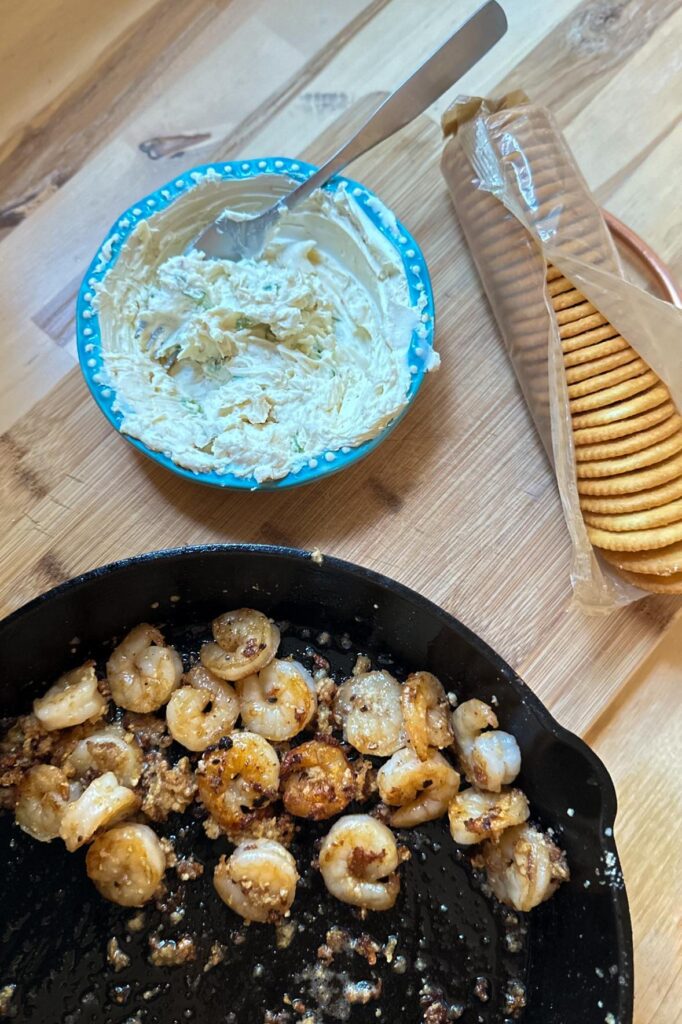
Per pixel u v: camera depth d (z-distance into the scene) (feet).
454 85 1.32
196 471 1.10
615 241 1.25
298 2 1.35
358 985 1.06
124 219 1.15
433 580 1.17
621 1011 0.92
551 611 1.16
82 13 1.33
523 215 1.12
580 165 1.31
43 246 1.25
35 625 1.01
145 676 1.09
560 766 1.01
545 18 1.35
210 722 1.08
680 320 1.10
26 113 1.30
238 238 1.21
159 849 1.05
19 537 1.15
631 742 1.15
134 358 1.15
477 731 1.08
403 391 1.12
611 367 1.09
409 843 1.10
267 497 1.18
